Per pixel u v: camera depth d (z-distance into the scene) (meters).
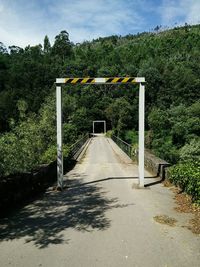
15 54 103.19
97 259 4.59
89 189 9.94
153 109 58.69
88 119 63.62
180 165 9.64
